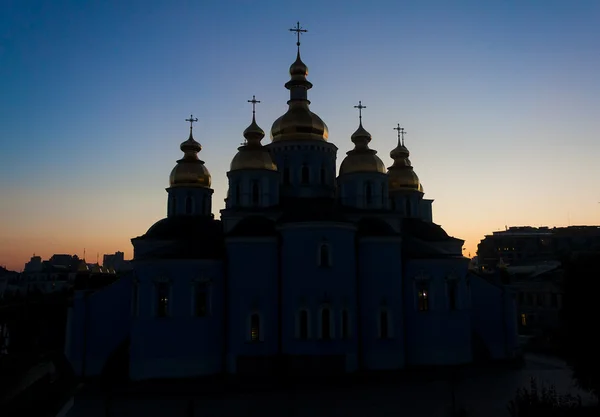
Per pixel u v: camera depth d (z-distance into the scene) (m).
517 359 58.72
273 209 58.38
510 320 61.19
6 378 19.70
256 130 62.16
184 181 68.31
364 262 54.09
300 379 48.06
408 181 73.25
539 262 122.81
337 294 50.53
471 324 60.31
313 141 64.00
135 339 51.25
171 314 51.12
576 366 35.91
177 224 65.12
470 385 47.38
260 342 50.84
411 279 55.56
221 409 40.22
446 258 56.47
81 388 48.81
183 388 46.47
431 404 40.94
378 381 48.44
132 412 40.12
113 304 56.94
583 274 36.06
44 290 155.00
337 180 65.75
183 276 51.97
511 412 35.56
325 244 51.12
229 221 57.66
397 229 61.12
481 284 62.50
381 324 52.84
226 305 52.66
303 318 50.38
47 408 21.66
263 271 52.00
